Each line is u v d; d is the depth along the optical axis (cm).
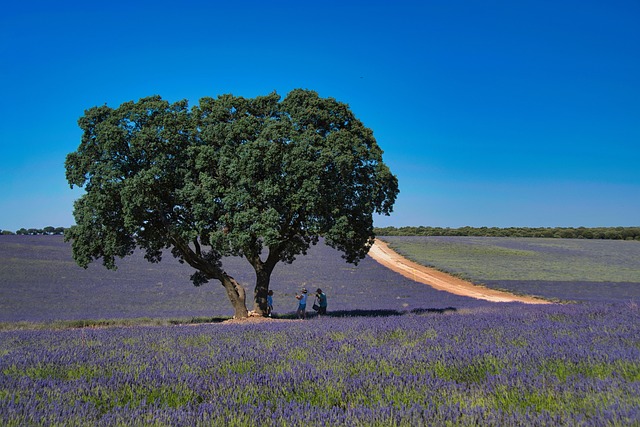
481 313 1695
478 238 10719
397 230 14012
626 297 4078
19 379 655
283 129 2028
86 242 2214
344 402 546
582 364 666
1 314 2884
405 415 468
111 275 5041
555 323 1202
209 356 823
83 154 2162
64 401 552
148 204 2048
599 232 12406
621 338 890
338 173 2073
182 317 2822
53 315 2902
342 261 7088
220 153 2044
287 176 1984
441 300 3903
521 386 558
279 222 2125
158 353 880
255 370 705
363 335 1066
